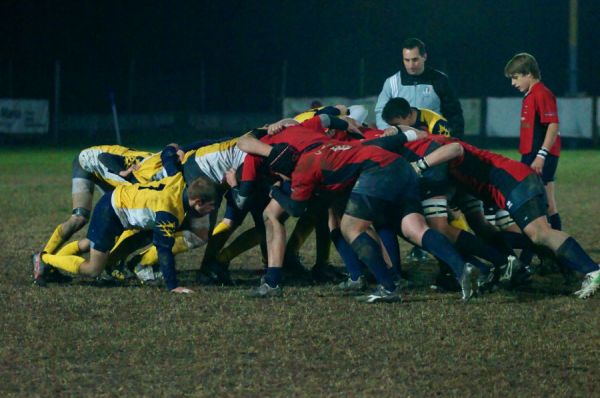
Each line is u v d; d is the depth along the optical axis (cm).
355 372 1466
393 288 1953
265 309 1898
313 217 2270
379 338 1661
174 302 1969
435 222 2019
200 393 1377
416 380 1427
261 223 2231
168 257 2055
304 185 1906
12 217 3559
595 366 1489
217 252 2245
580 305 1911
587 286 1930
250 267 2491
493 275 2031
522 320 1783
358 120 2339
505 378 1431
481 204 2177
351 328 1734
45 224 3353
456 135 2580
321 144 1917
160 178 2220
